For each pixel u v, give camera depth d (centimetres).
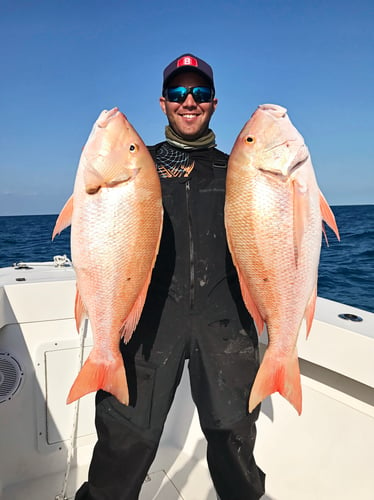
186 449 294
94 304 172
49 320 262
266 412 258
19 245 1962
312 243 174
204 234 186
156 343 183
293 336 178
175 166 196
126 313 174
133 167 168
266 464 254
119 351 176
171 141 200
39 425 263
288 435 246
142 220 169
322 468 229
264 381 176
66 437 271
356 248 1535
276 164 173
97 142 169
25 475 262
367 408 215
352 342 206
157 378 182
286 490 242
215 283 186
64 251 1697
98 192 167
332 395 228
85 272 170
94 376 172
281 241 173
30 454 263
